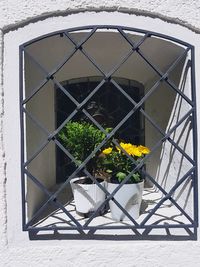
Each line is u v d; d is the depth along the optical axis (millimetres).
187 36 1537
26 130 1562
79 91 2139
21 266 1522
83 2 1499
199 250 1545
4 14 1494
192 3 1522
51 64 1803
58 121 2121
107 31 1523
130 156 1583
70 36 1520
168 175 1866
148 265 1542
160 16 1526
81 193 1649
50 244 1550
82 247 1536
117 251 1538
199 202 1545
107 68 1945
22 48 1498
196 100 1536
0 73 1495
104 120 2115
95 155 1683
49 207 1824
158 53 1705
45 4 1499
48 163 2045
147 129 2172
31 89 1643
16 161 1526
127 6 1510
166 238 1568
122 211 1557
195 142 1528
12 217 1530
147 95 1526
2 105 1508
